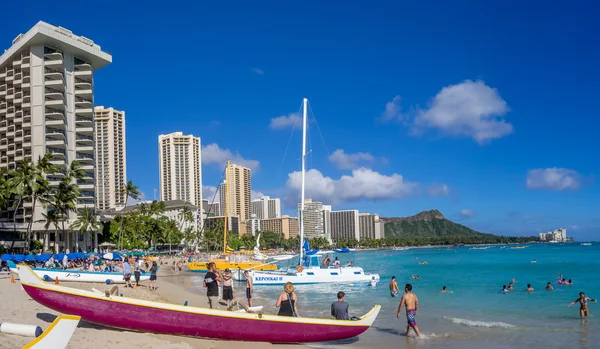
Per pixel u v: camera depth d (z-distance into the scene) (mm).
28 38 97500
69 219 96375
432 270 68062
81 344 12398
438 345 15297
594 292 33188
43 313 17531
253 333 14602
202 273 58062
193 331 14391
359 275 41188
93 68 112000
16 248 81625
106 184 173750
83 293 14375
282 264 79500
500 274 56344
